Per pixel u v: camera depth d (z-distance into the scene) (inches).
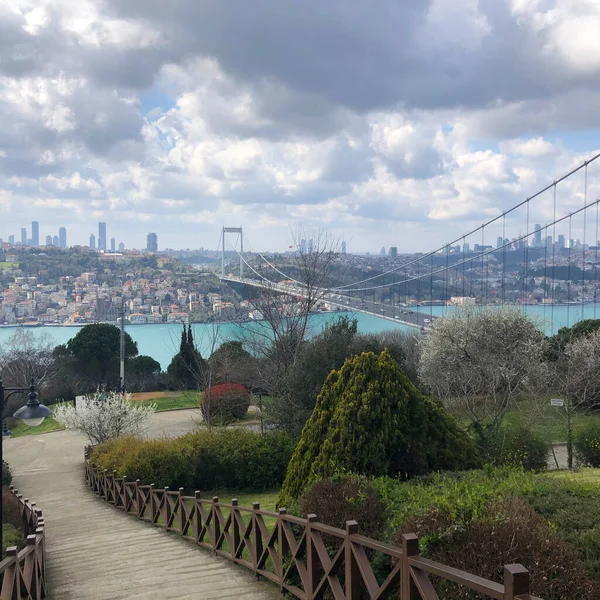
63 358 1472.7
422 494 213.2
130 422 806.5
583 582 148.5
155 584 249.4
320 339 670.5
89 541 372.5
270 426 677.3
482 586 102.8
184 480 552.4
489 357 812.0
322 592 182.2
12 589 176.1
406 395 295.3
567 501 202.2
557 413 781.3
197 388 1320.1
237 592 227.3
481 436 526.9
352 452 285.3
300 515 229.3
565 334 980.6
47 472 750.5
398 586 156.1
